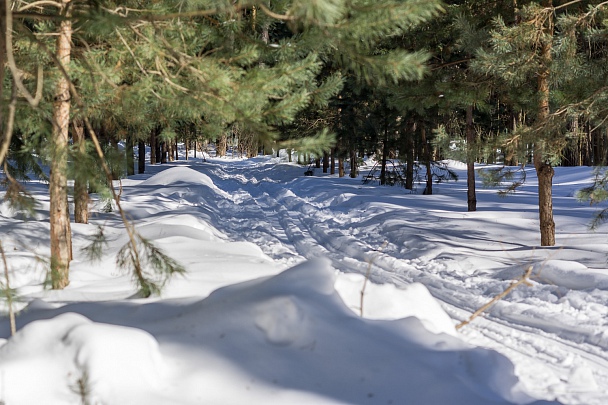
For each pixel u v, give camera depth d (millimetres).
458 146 12172
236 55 7297
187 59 6711
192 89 6703
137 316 5535
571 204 20906
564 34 10617
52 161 6672
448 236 14836
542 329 7492
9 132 4473
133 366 3822
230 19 7047
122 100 7215
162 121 8352
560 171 36438
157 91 7305
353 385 3965
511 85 12773
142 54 7027
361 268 12203
